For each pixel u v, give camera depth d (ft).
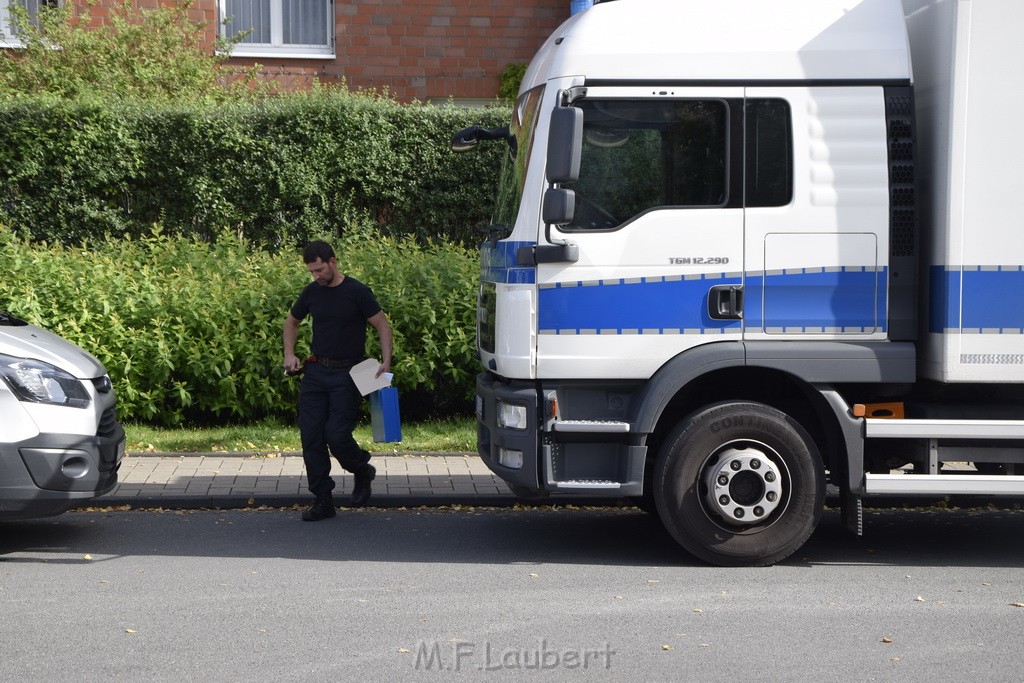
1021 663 56.70
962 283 70.74
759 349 71.77
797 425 73.05
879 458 77.00
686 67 72.08
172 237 143.33
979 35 69.87
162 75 164.35
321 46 184.03
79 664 55.31
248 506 90.89
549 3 184.55
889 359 72.02
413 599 66.85
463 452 108.06
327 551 77.97
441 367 117.29
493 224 80.64
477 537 82.48
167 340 113.50
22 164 140.56
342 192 146.92
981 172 70.38
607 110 72.08
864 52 72.23
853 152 72.13
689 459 72.84
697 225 71.92
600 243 71.92
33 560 74.79
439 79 184.24
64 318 112.27
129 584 69.41
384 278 118.62
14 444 71.36
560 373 72.43
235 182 144.25
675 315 72.13
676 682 53.72
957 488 72.49
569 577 72.13
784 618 63.82
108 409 77.92
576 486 72.84
